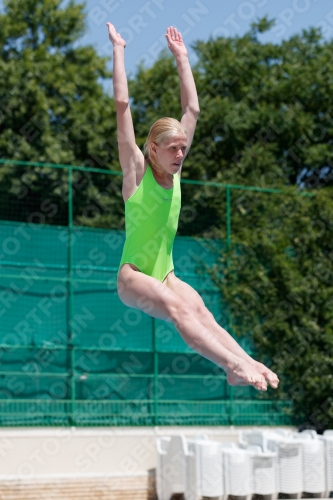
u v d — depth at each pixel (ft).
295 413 128.16
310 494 101.71
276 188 144.56
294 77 175.63
